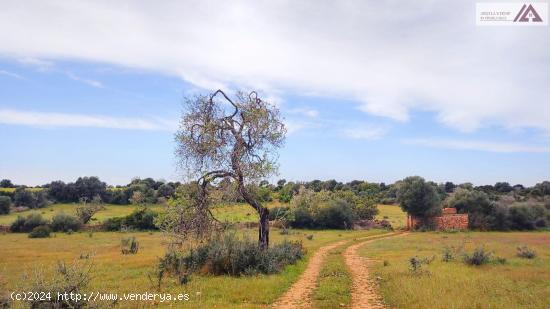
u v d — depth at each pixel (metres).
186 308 12.31
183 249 22.36
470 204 75.75
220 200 23.91
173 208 24.14
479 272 20.05
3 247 39.25
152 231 63.97
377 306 13.23
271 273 19.58
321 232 68.00
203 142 23.42
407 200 73.62
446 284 15.80
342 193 91.62
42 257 29.00
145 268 22.23
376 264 25.23
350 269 22.80
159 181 114.44
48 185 113.12
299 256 26.88
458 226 72.56
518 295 14.16
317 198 79.94
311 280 18.62
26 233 63.91
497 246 38.62
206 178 24.00
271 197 26.02
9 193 95.38
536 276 18.67
